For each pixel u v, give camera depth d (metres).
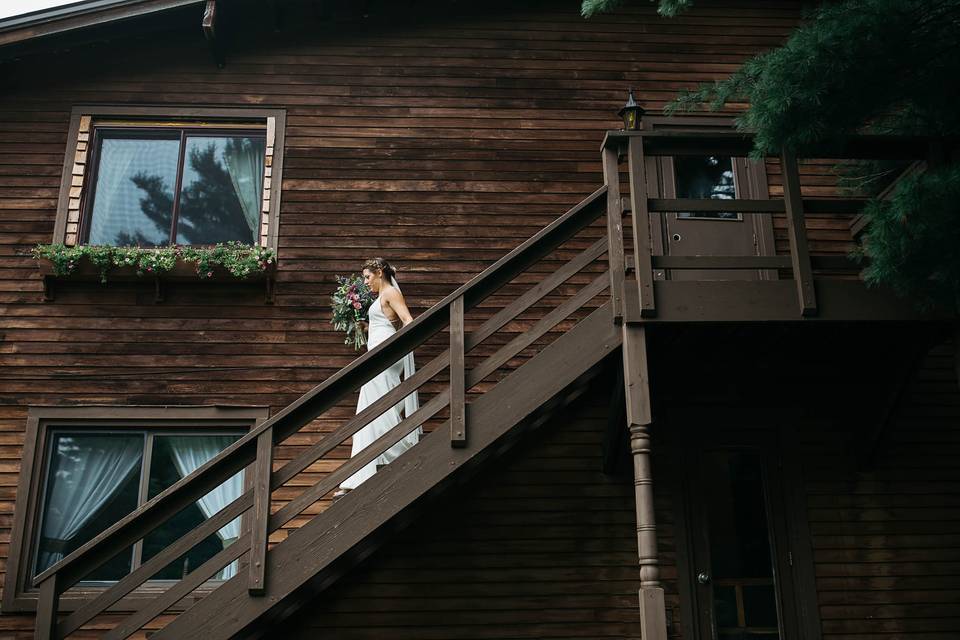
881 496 6.61
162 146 7.13
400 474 4.89
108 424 6.41
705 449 6.64
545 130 7.31
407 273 6.88
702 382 6.77
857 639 6.25
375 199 7.04
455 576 6.24
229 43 7.30
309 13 7.42
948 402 6.88
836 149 5.11
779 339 5.73
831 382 6.85
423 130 7.23
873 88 4.75
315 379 6.59
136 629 4.58
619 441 6.27
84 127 7.01
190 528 6.32
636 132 5.42
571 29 7.59
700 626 6.21
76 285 6.68
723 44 7.66
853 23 4.45
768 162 7.40
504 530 6.37
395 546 6.29
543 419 6.58
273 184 6.98
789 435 6.70
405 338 5.15
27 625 5.89
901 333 5.65
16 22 6.79
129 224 6.91
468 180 7.14
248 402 6.50
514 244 7.01
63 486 6.30
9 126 6.99
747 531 6.49
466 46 7.48
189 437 6.50
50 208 6.83
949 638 6.30
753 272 7.18
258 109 7.18
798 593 6.30
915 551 6.49
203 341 6.61
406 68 7.39
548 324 5.29
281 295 6.76
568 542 6.36
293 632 6.08
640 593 4.70
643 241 5.23
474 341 5.19
